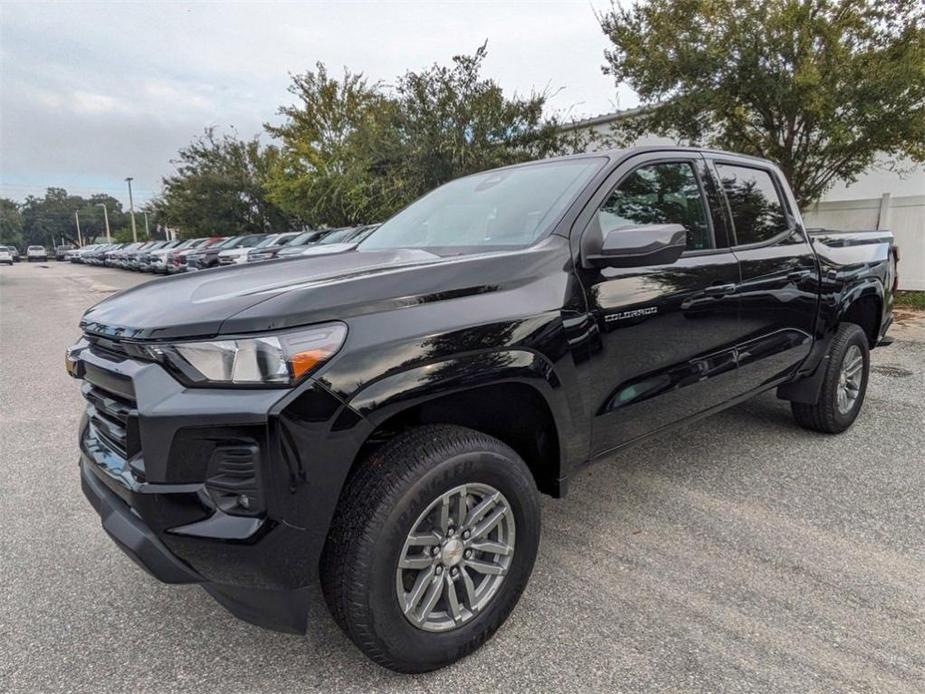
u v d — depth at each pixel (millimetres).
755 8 8867
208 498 1732
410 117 14922
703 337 2926
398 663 1948
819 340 3787
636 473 3629
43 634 2285
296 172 24750
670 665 2043
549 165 3018
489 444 2076
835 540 2822
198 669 2088
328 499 1753
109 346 1990
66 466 3926
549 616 2318
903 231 10031
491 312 2078
